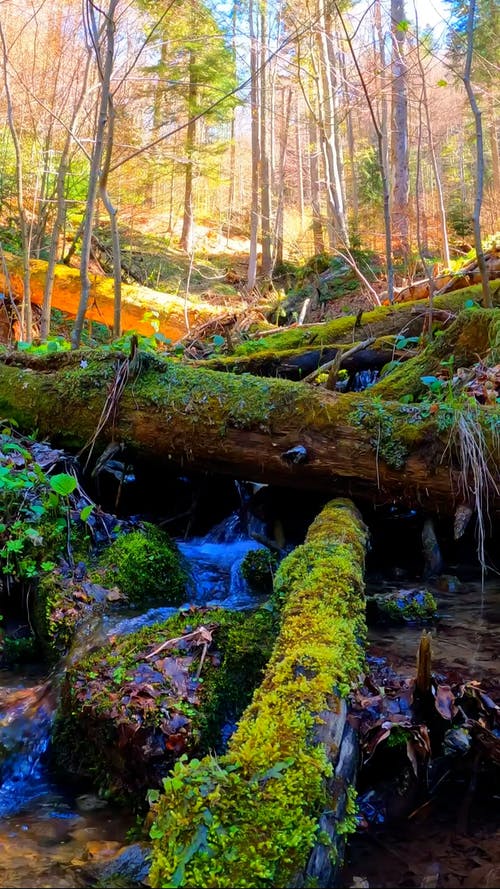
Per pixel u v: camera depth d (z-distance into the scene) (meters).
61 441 4.00
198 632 2.36
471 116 16.95
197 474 4.52
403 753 1.81
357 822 1.57
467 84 4.74
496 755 1.83
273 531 4.09
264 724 1.57
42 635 2.91
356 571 2.56
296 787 1.39
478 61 11.05
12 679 2.70
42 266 9.44
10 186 11.84
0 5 9.19
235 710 2.13
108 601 3.07
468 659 2.42
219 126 24.34
